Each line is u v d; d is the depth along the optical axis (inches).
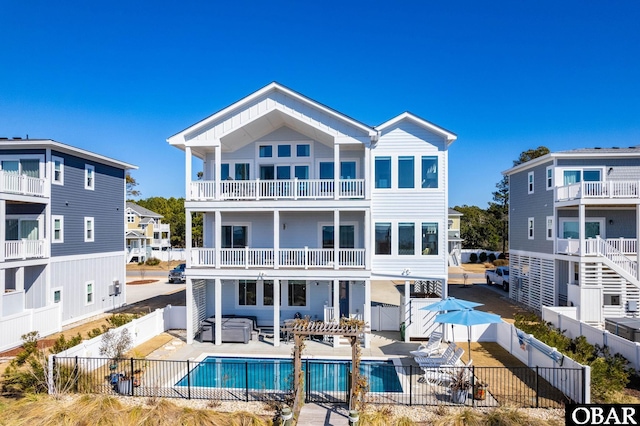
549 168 891.4
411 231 681.0
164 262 2166.6
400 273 675.4
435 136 680.4
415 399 426.3
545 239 900.6
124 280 974.4
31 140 722.8
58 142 743.1
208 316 756.0
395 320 724.7
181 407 386.9
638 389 444.8
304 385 464.4
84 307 827.4
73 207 801.6
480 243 2359.7
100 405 377.4
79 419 356.2
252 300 756.6
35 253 702.5
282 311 748.6
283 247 749.3
